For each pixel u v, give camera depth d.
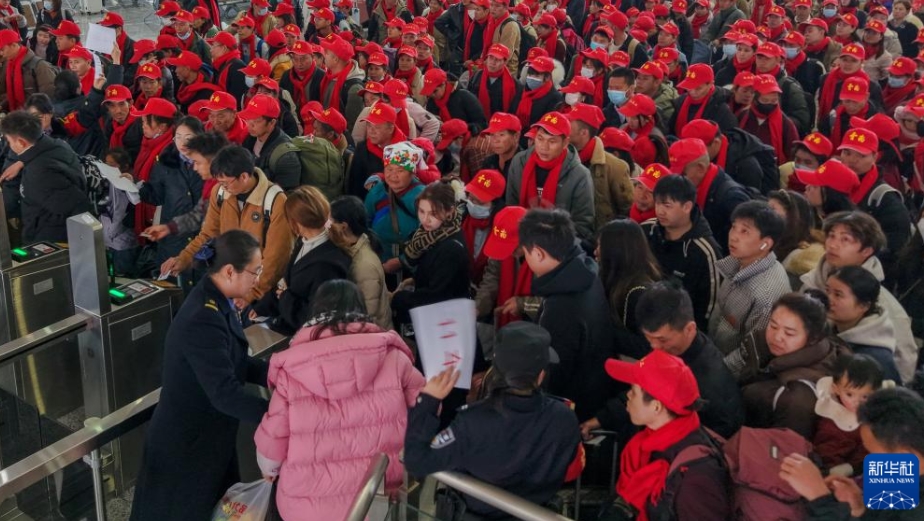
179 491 2.98
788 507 2.25
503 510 2.30
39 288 4.52
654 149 5.45
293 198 3.68
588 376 3.02
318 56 8.62
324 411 2.56
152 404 3.09
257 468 3.63
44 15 10.67
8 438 3.51
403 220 4.75
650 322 2.75
